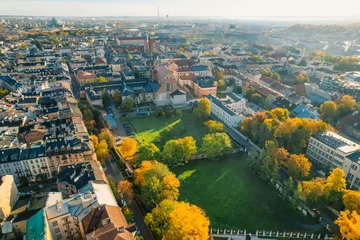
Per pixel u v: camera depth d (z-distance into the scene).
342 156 166.88
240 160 187.25
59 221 112.88
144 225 129.25
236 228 131.00
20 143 186.62
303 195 137.75
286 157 163.62
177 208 118.62
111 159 184.12
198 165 180.88
